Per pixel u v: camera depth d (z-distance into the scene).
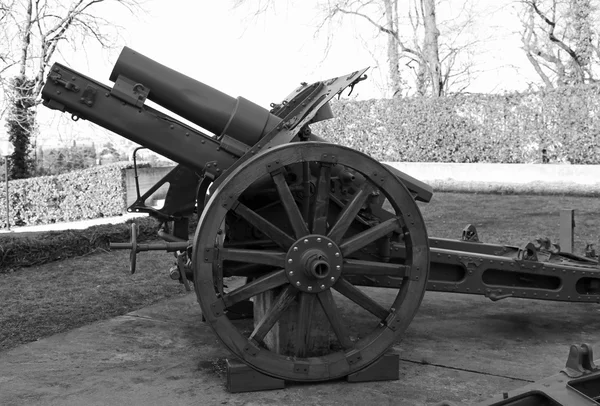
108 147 23.50
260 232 3.81
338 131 17.00
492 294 4.24
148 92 3.65
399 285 4.14
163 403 3.24
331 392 3.37
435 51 18.78
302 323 3.52
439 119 15.51
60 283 6.01
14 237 7.10
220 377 3.63
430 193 4.37
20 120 17.98
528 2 17.61
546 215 9.20
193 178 4.49
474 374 3.63
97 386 3.49
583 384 2.26
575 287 4.39
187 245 3.89
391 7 18.77
